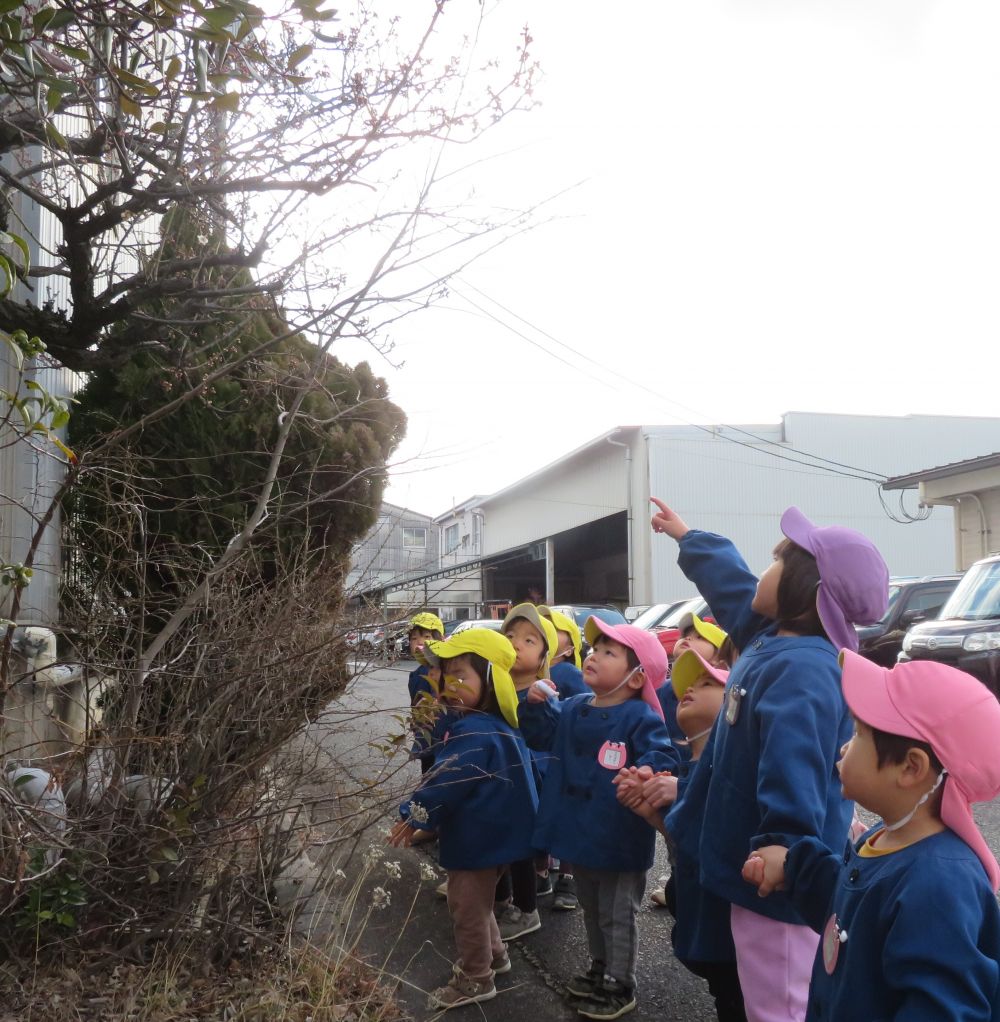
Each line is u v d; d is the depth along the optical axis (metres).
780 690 2.45
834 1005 1.85
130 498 4.12
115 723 3.28
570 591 40.50
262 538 5.20
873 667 1.97
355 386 5.93
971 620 9.86
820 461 29.03
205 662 3.35
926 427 29.88
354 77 3.61
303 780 3.51
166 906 3.18
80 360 4.44
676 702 4.32
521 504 38.62
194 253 5.07
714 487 28.22
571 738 3.65
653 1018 3.42
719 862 2.53
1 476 4.87
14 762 3.13
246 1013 2.89
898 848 1.87
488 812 3.52
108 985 2.96
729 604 3.09
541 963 3.92
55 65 3.35
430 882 4.71
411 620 3.82
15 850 2.81
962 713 1.82
